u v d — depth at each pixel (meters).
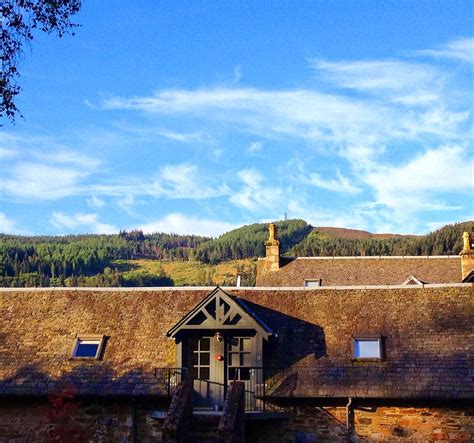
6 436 25.22
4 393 25.12
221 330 25.66
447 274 42.59
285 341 26.39
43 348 27.00
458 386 23.77
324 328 26.73
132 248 165.62
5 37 18.42
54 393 24.72
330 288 28.50
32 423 25.23
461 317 26.27
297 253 117.69
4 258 122.94
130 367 25.88
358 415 24.41
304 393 24.41
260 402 24.86
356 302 27.69
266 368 25.38
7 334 27.83
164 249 168.88
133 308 28.44
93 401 25.23
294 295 28.39
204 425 24.12
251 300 28.36
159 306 28.38
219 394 25.52
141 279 130.12
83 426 25.12
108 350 26.67
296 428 24.58
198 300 28.52
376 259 44.97
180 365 25.56
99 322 27.94
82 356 26.59
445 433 23.81
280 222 176.00
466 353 24.84
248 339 25.86
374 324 26.59
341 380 24.64
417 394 23.77
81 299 29.16
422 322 26.39
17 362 26.47
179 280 133.88
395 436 24.03
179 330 25.61
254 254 155.62
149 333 27.19
